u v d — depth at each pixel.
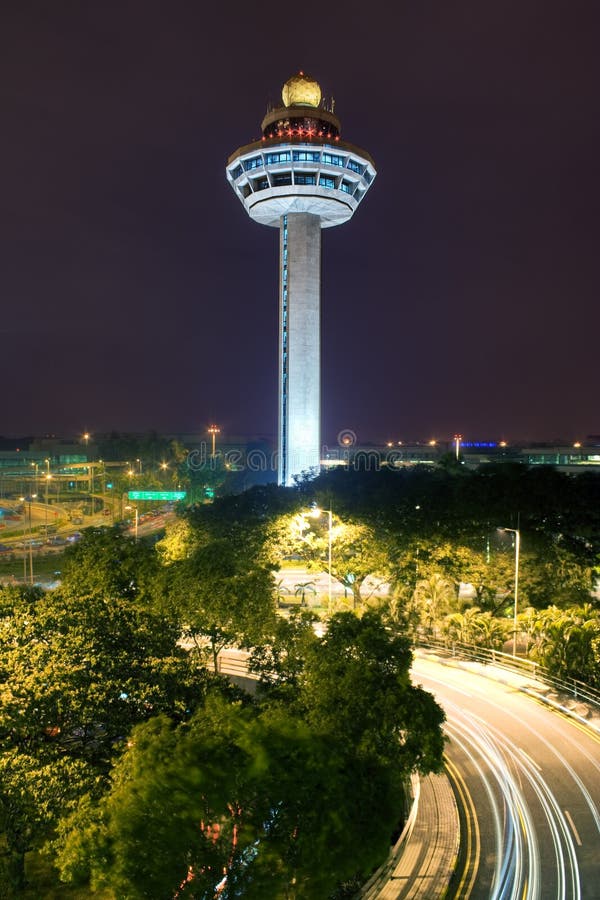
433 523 60.47
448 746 37.94
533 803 32.03
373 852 22.28
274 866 20.64
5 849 30.06
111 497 189.50
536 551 59.53
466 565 60.59
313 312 133.88
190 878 20.58
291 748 22.28
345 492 66.94
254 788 20.95
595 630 46.59
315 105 136.88
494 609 61.38
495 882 25.89
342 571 65.50
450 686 47.19
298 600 75.62
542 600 59.56
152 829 20.05
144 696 28.88
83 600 36.88
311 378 133.25
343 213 137.62
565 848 28.25
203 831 20.78
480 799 32.41
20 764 25.27
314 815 21.14
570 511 58.19
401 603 60.28
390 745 26.50
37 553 109.06
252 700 33.84
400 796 24.81
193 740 22.02
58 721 27.86
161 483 171.25
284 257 136.75
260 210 136.50
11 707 26.20
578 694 44.22
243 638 40.22
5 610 35.78
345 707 27.20
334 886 21.50
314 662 30.38
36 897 27.94
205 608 41.00
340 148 129.38
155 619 37.44
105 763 28.05
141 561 48.59
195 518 70.94
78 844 20.83
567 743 38.31
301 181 130.38
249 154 130.88
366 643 29.94
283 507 69.25
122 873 19.73
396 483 68.06
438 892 24.97
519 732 39.69
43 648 30.66
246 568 46.88
